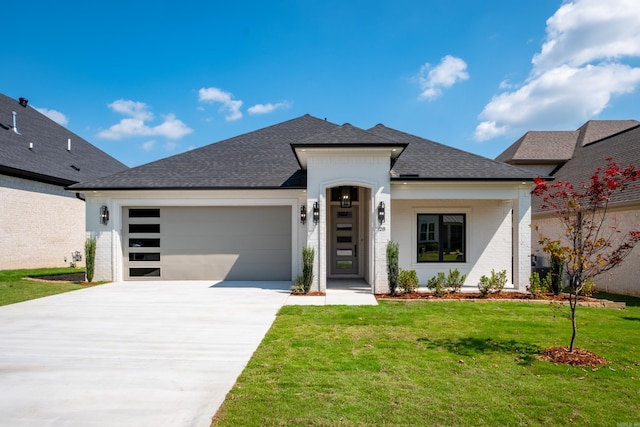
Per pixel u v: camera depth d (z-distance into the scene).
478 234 13.58
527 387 4.61
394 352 5.92
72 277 15.61
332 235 15.36
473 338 6.70
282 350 6.03
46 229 20.86
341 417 3.87
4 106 23.50
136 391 4.56
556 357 5.64
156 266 14.12
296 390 4.52
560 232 15.72
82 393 4.52
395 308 9.28
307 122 18.98
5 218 18.48
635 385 4.70
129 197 13.81
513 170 12.60
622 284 13.24
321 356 5.73
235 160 15.62
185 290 12.03
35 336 6.93
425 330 7.24
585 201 8.05
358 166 11.64
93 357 5.80
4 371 5.22
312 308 9.25
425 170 12.49
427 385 4.66
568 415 3.93
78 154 26.25
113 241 13.81
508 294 11.07
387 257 11.37
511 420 3.82
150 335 6.98
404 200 13.54
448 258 13.61
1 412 4.06
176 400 4.32
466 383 4.73
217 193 13.75
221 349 6.17
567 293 11.64
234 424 3.74
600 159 17.08
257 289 12.23
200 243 14.15
